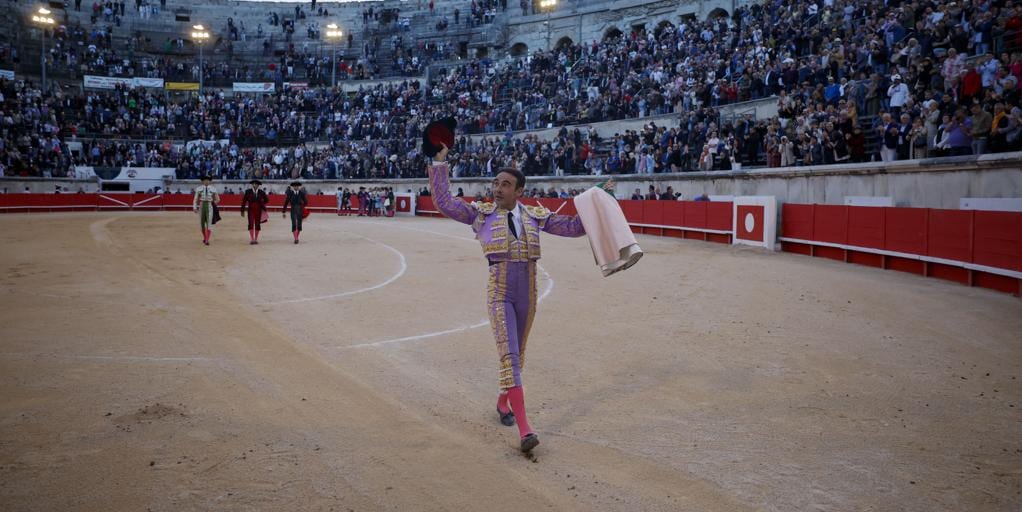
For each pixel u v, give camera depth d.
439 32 47.72
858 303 9.22
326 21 52.91
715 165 22.42
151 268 12.52
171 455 3.88
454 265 13.53
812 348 6.74
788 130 19.80
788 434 4.40
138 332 7.08
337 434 4.29
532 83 35.97
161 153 41.22
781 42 23.81
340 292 10.09
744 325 7.84
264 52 51.19
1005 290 10.24
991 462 3.97
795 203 17.22
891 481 3.70
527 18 44.41
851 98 18.06
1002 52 15.46
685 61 28.34
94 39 47.41
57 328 7.21
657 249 17.09
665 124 27.34
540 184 29.94
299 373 5.69
